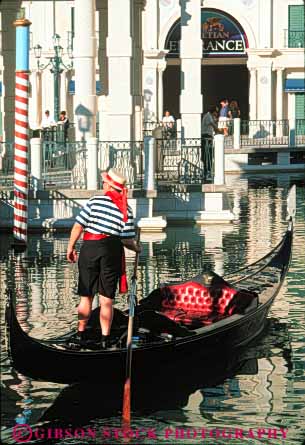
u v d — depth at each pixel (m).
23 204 21.98
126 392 11.58
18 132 21.91
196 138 25.81
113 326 13.38
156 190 24.20
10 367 12.85
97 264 13.05
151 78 55.41
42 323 14.95
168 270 19.17
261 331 14.85
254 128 49.09
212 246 21.97
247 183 38.34
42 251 21.27
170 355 12.77
